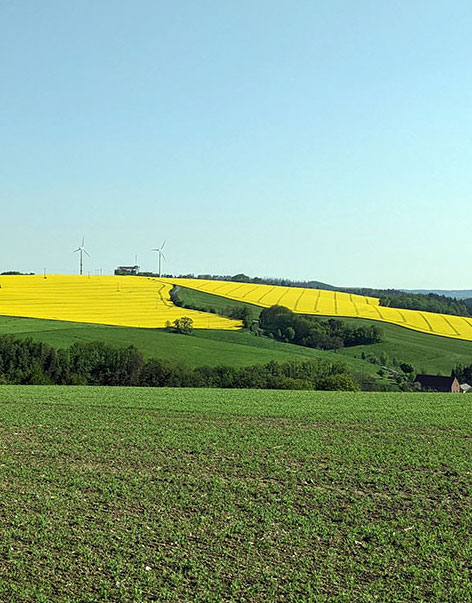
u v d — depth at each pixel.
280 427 27.66
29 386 47.19
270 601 11.05
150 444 23.55
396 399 39.56
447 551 13.34
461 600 11.16
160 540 13.69
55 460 20.84
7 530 14.05
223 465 20.42
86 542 13.46
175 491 17.41
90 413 31.16
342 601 11.04
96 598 11.02
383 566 12.57
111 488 17.52
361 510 15.96
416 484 18.38
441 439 24.97
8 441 23.88
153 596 11.15
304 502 16.64
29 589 11.23
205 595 11.20
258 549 13.34
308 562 12.62
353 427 27.83
